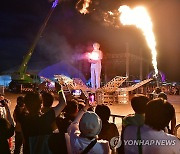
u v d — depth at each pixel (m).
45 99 4.48
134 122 3.22
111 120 12.23
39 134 3.94
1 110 5.64
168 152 2.88
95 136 3.30
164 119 2.90
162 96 6.35
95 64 18.66
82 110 3.97
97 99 18.25
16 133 6.25
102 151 3.25
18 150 6.31
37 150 3.90
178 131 9.74
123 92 20.45
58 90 4.20
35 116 4.02
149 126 2.98
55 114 4.08
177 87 32.69
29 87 32.38
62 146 3.58
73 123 3.80
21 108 5.16
